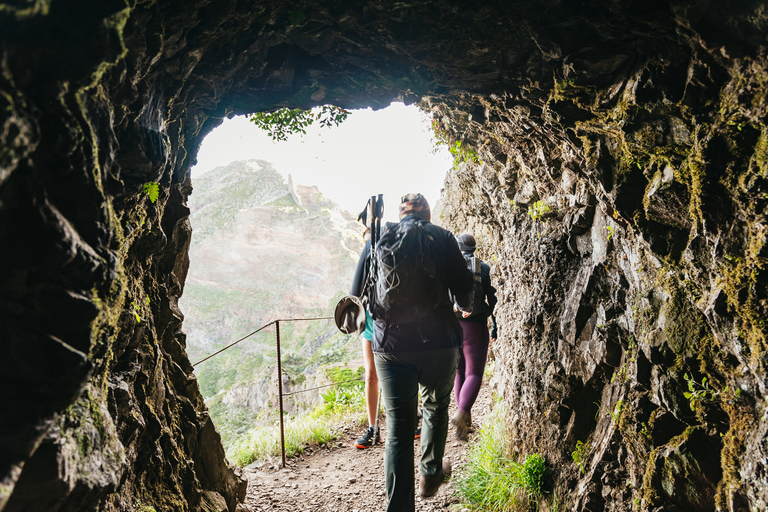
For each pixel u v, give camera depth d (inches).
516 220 171.2
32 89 40.0
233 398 1948.8
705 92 73.5
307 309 3090.6
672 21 68.9
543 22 81.0
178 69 77.3
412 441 102.3
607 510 105.2
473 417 217.3
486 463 151.8
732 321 73.4
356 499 150.5
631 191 93.6
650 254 93.7
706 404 82.0
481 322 147.5
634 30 74.3
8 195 38.7
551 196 140.2
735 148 70.4
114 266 50.4
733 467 75.3
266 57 96.8
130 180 69.0
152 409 85.2
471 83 106.3
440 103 139.0
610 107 89.4
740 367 75.0
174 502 88.2
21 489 46.6
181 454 97.7
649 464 91.2
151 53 64.9
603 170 97.8
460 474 158.6
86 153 46.0
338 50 98.2
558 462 129.0
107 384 64.6
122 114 60.2
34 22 37.7
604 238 114.8
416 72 104.2
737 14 62.7
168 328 105.0
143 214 78.2
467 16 84.6
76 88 44.3
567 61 86.2
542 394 140.3
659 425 91.6
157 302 96.4
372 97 117.5
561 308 136.6
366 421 225.0
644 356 96.0
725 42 65.5
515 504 134.1
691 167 77.2
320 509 144.6
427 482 109.0
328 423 223.5
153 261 94.3
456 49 93.7
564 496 122.1
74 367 43.4
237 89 102.0
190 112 94.3
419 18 86.4
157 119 73.7
